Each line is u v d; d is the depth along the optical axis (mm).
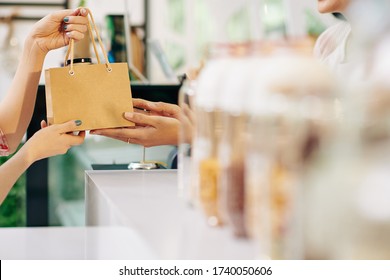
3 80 3682
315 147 651
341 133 613
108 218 1217
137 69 3795
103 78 1977
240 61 867
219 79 907
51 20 2078
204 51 1052
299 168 650
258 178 744
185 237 874
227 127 845
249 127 780
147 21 3850
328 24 3381
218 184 896
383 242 553
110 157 3188
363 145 585
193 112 1092
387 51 598
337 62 2016
